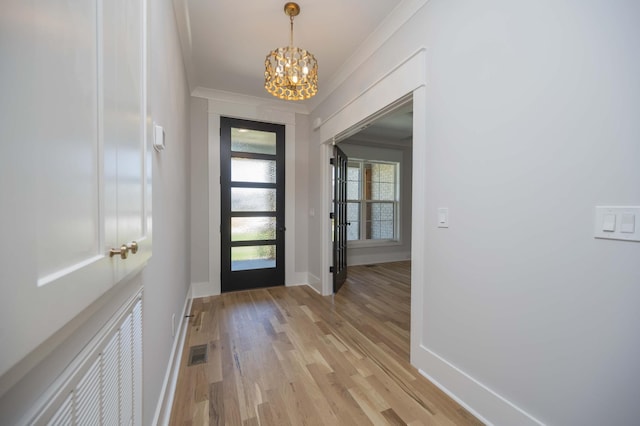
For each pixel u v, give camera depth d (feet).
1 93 0.90
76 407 1.59
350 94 8.30
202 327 7.44
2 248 0.89
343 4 5.91
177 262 6.15
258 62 8.34
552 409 3.36
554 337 3.35
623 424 2.80
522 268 3.69
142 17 2.68
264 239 11.29
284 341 6.66
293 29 6.75
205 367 5.53
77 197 1.37
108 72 1.74
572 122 3.18
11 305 0.92
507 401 3.84
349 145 15.92
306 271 12.01
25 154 1.01
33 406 1.26
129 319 2.54
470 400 4.35
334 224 10.61
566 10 3.23
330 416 4.22
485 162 4.18
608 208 2.89
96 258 1.56
